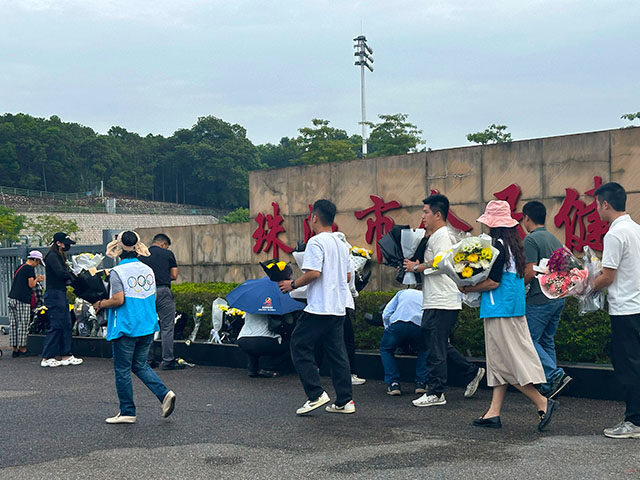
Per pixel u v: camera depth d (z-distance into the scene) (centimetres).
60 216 7962
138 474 410
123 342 554
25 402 667
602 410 577
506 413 567
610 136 846
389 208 1031
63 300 932
